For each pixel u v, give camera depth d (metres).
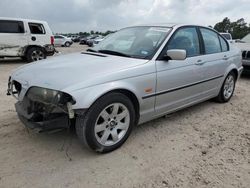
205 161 3.16
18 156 3.14
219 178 2.84
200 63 4.34
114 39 4.39
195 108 5.06
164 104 3.86
